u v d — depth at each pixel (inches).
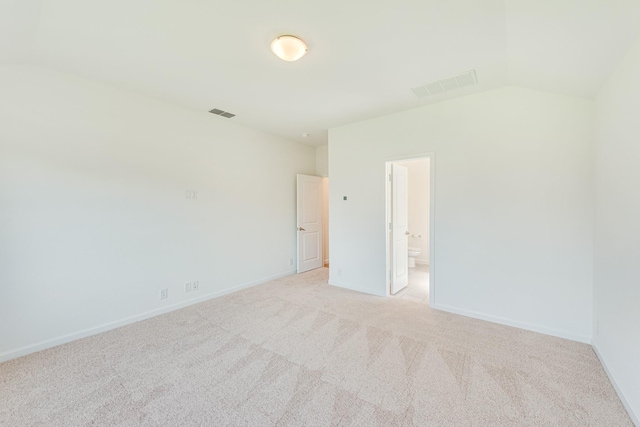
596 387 77.9
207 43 84.7
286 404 71.8
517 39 79.4
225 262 161.2
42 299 99.5
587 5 60.4
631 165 69.7
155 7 68.7
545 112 108.7
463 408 70.2
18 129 94.3
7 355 92.4
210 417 67.4
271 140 190.1
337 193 175.5
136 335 110.2
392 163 160.2
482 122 121.3
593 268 100.6
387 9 68.9
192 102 133.1
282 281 188.7
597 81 88.6
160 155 131.5
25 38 81.0
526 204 112.8
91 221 110.7
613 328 80.1
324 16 72.1
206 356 94.6
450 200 130.7
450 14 70.5
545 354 95.2
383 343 103.3
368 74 104.0
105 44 85.4
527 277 113.4
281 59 93.3
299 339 106.5
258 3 67.2
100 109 112.3
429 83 112.2
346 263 173.3
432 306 138.0
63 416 67.7
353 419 66.7
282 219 199.9
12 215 93.5
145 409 70.0
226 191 161.3
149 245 128.0
